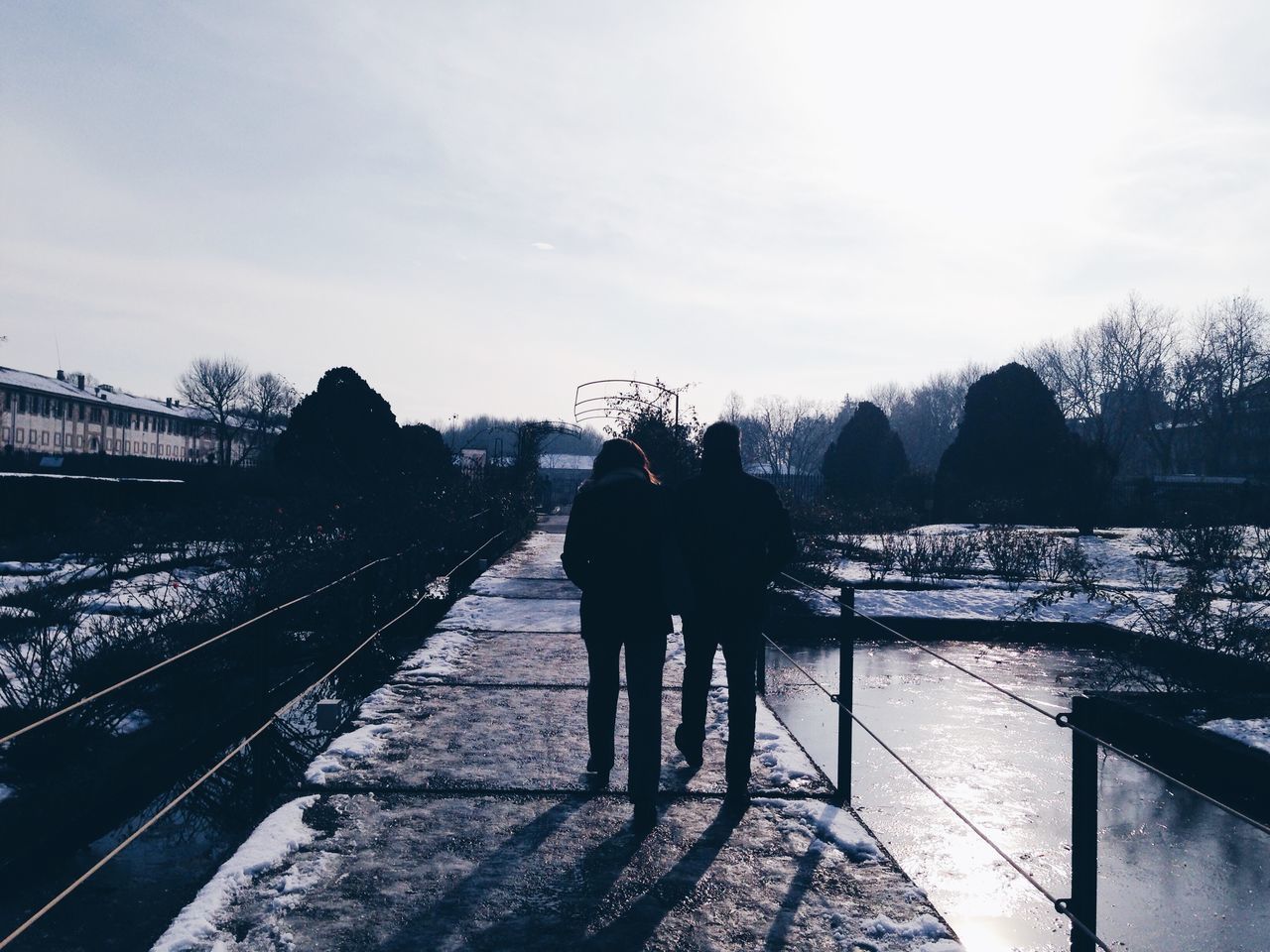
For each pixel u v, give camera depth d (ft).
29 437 276.62
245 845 13.44
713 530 15.58
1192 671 30.60
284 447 95.30
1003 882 17.57
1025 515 119.44
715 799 15.79
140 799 19.95
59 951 14.30
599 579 14.64
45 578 41.47
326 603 31.19
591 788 16.15
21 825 17.89
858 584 57.93
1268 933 15.81
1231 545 57.47
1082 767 9.43
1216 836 20.07
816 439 372.58
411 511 41.42
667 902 11.92
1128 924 16.03
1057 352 263.29
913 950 10.77
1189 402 222.07
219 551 53.06
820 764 24.27
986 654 40.75
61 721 21.22
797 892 12.25
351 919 11.32
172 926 11.03
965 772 23.94
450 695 22.84
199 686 24.80
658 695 14.51
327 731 21.44
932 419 360.48
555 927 11.20
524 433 92.43
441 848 13.57
